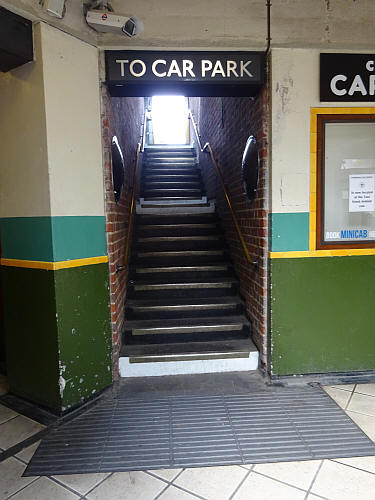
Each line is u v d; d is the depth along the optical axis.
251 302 3.54
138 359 3.19
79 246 2.72
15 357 2.90
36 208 2.59
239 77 2.91
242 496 1.90
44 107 2.47
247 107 3.54
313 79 2.89
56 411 2.65
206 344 3.45
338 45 2.85
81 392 2.76
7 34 2.32
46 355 2.66
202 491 1.94
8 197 2.76
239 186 3.99
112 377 3.05
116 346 3.13
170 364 3.22
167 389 2.99
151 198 5.79
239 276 4.11
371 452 2.20
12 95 2.62
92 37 2.75
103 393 2.94
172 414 2.63
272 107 2.88
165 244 4.76
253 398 2.82
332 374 3.13
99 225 2.89
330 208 3.03
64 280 2.61
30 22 2.44
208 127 6.23
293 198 2.95
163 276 4.28
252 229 3.44
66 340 2.64
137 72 2.86
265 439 2.33
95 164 2.84
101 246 2.92
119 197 3.48
